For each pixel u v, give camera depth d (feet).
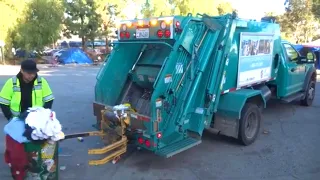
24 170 12.35
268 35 23.44
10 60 110.63
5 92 13.37
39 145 12.25
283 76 26.21
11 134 11.98
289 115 28.27
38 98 13.70
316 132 23.16
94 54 122.31
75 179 15.31
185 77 16.25
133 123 15.98
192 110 16.87
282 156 18.47
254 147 19.94
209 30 17.19
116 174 15.93
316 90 43.32
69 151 19.07
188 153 18.85
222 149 19.60
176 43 15.62
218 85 17.75
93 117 27.50
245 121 19.33
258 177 15.66
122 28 18.30
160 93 15.26
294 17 140.36
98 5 122.52
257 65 22.31
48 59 112.16
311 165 17.19
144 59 19.30
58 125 12.43
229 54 18.54
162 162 17.47
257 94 19.80
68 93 40.01
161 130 15.52
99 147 19.75
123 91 19.72
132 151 18.88
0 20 94.94
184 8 117.60
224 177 15.66
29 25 101.96
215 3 121.19
